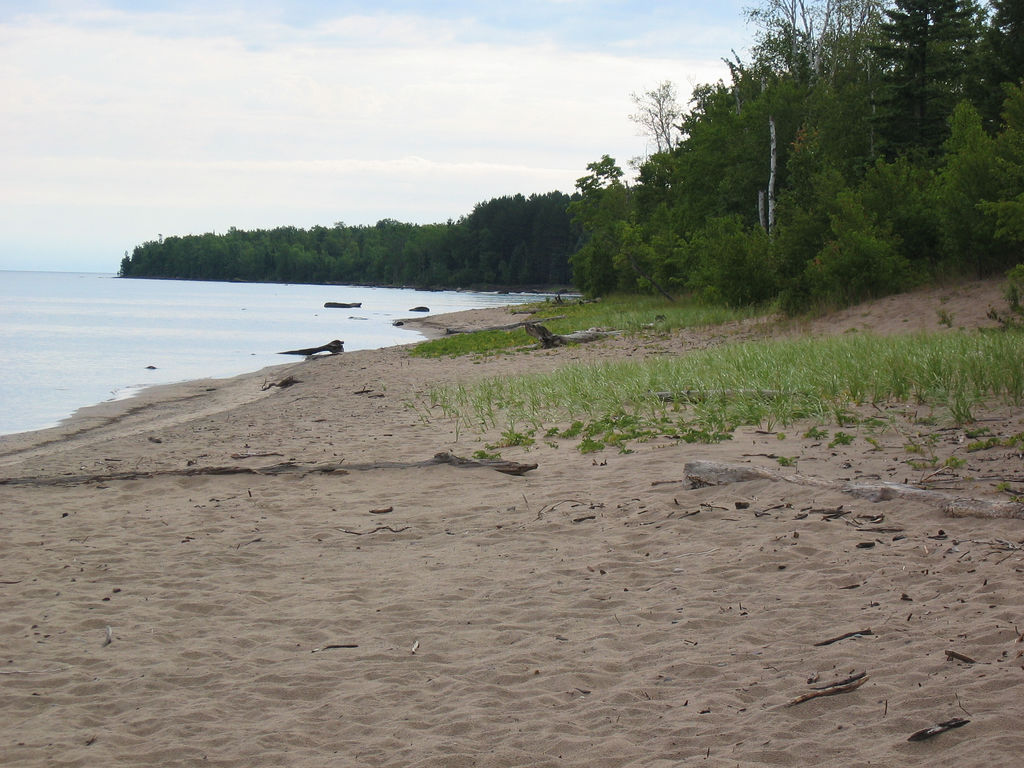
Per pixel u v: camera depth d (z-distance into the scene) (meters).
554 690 4.92
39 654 5.77
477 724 4.55
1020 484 7.90
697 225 48.03
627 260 48.28
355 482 10.55
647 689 4.81
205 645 5.82
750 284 30.83
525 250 161.38
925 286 25.58
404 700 4.91
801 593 6.03
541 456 11.28
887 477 8.63
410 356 30.42
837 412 11.49
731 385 14.33
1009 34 35.78
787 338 24.22
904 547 6.67
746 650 5.22
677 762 4.02
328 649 5.69
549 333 29.16
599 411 14.02
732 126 46.38
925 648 4.94
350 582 7.02
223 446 14.08
